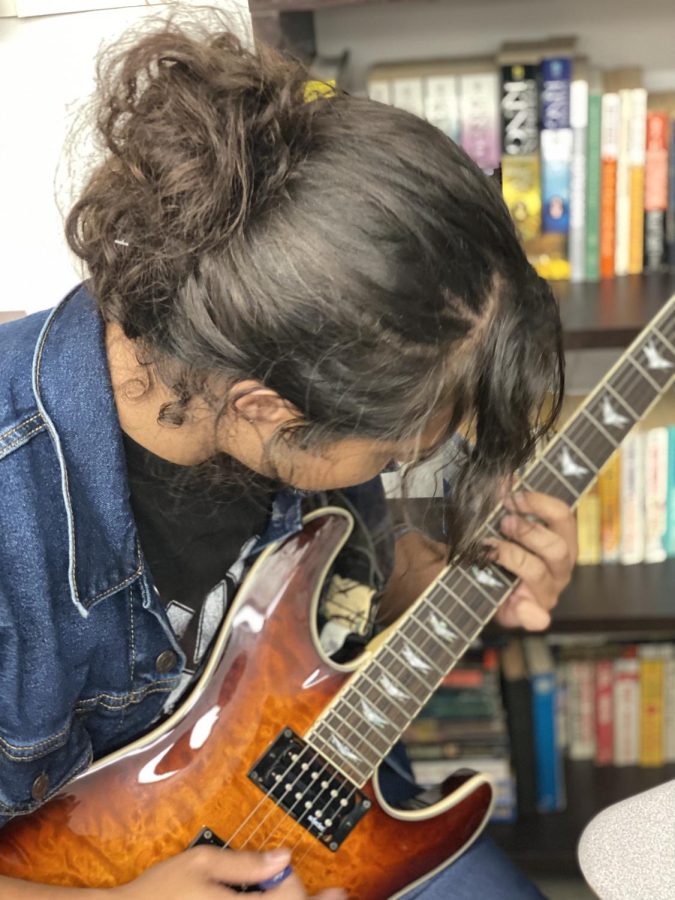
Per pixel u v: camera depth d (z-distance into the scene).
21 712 0.83
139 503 0.86
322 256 0.65
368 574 1.06
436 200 0.65
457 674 1.52
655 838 0.61
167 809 0.93
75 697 0.87
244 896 0.90
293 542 0.98
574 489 1.07
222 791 0.94
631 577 1.48
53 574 0.82
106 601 0.86
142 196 0.69
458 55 1.57
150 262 0.69
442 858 1.03
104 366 0.80
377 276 0.64
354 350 0.66
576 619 1.40
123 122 0.73
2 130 1.09
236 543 0.94
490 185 0.69
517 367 0.71
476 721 1.54
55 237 1.13
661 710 1.61
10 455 0.78
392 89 1.38
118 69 0.75
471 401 0.72
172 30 0.79
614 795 1.60
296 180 0.65
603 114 1.36
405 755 1.11
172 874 0.89
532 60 1.35
